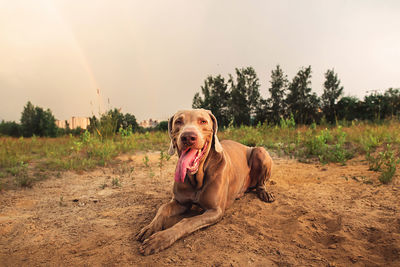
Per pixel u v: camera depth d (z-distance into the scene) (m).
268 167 1.30
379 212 0.98
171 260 0.73
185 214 1.04
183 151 0.88
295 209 1.07
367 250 0.74
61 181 1.67
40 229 0.96
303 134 3.15
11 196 1.36
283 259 0.72
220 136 3.64
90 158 2.30
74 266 0.72
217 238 0.84
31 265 0.73
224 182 1.00
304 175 1.63
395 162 1.44
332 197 1.18
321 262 0.69
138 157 2.51
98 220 1.04
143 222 1.01
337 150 2.04
